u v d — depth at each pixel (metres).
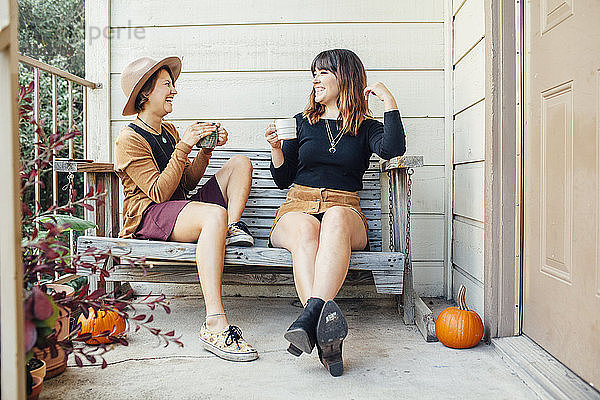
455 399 1.56
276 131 2.27
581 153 1.60
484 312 2.15
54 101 2.53
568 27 1.69
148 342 2.11
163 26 2.90
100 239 2.14
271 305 2.74
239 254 2.10
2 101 0.95
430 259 2.88
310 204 2.24
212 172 2.79
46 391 1.63
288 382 1.69
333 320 1.66
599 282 1.50
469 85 2.46
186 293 2.92
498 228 2.07
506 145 2.07
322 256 1.85
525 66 2.04
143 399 1.57
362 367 1.83
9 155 0.95
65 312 1.73
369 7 2.86
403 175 2.35
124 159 2.19
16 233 0.96
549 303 1.83
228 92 2.90
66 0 3.72
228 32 2.89
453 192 2.80
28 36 3.64
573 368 1.66
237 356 1.89
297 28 2.88
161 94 2.32
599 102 1.49
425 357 1.93
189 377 1.74
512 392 1.62
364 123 2.35
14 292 0.95
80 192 3.44
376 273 2.12
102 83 2.88
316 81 2.34
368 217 2.72
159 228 2.16
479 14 2.29
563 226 1.72
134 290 2.92
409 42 2.86
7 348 0.95
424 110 2.86
